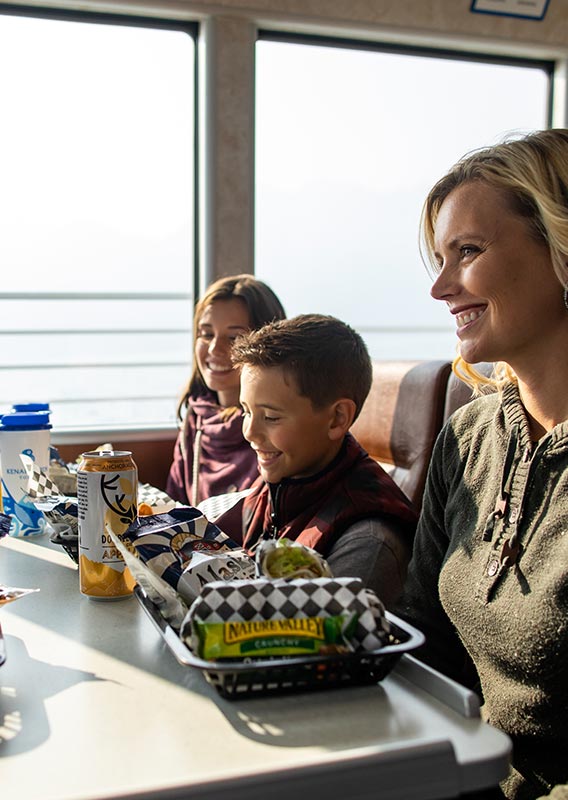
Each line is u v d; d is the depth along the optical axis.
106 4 2.18
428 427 1.59
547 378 0.90
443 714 0.61
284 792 0.50
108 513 0.90
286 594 0.65
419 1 2.44
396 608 1.01
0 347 5.16
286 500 1.13
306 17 2.35
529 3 2.53
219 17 2.28
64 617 0.86
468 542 0.93
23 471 1.25
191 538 0.86
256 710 0.62
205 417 1.94
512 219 0.88
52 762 0.54
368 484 1.08
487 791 0.86
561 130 0.90
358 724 0.60
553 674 0.79
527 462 0.87
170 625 0.74
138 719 0.61
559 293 0.88
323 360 1.07
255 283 1.92
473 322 0.92
